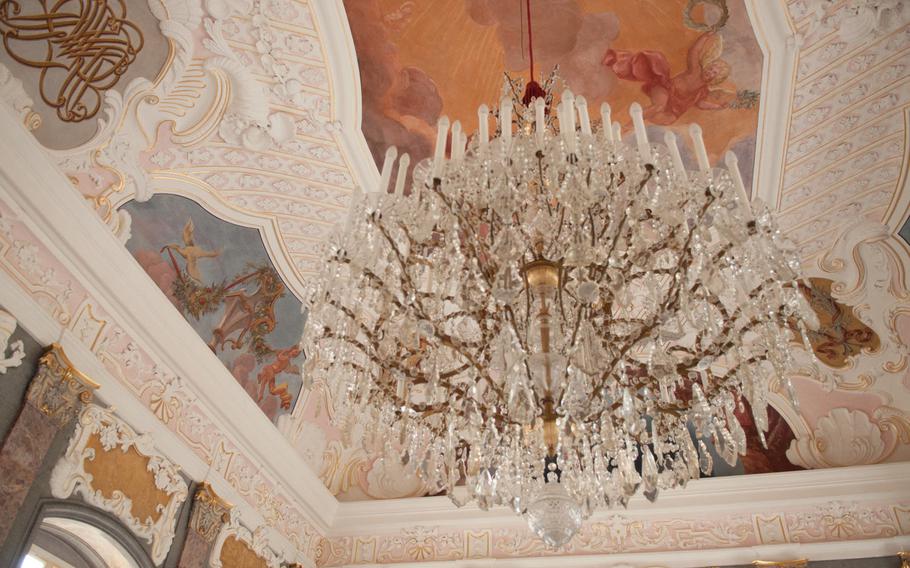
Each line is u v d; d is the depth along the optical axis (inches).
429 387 184.2
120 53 230.1
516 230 186.4
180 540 280.2
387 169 197.6
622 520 359.9
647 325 184.2
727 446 196.1
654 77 263.7
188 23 235.8
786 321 190.2
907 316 327.0
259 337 329.4
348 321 202.7
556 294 193.0
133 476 257.3
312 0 238.8
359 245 187.6
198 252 289.6
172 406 284.8
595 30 253.8
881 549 321.4
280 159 286.8
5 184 209.0
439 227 196.7
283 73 257.4
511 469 217.6
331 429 391.9
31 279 221.6
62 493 222.8
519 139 193.2
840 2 232.2
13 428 206.1
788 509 347.3
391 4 244.8
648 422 379.9
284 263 321.1
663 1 240.7
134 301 260.1
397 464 405.4
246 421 324.8
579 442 214.2
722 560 335.9
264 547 336.2
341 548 386.6
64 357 226.7
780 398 369.4
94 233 239.1
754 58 251.1
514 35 258.4
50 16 212.1
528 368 180.1
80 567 245.4
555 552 356.8
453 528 378.0
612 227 198.5
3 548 199.2
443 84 271.3
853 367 350.6
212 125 264.7
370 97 272.1
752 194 293.0
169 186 266.8
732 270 189.5
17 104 211.9
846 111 264.7
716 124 274.4
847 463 354.9
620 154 194.7
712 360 190.4
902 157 279.0
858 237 309.1
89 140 233.6
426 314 189.3
